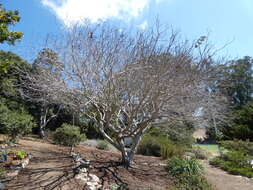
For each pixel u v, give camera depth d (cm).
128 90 534
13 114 808
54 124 1529
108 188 420
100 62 539
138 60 514
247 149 979
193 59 526
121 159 702
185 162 593
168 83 484
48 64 604
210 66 532
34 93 696
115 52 541
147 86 503
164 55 512
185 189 480
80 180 443
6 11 495
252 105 1872
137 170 588
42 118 1324
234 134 1512
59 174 474
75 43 567
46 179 439
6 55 784
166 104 538
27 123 811
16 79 767
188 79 486
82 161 600
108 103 558
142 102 552
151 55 512
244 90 2580
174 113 580
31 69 696
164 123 670
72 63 561
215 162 850
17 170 475
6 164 502
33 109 1422
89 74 538
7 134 789
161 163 701
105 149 1038
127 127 607
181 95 507
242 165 780
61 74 570
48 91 560
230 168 738
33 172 481
